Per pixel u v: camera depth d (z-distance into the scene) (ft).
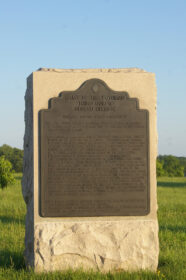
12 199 48.49
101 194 19.19
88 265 18.86
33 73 18.98
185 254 23.02
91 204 19.13
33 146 18.97
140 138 19.40
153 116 19.56
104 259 18.88
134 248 19.10
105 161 19.21
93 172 19.15
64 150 19.01
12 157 253.44
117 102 19.30
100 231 18.99
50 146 18.94
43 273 18.16
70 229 18.89
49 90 19.06
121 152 19.31
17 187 65.36
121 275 17.97
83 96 19.12
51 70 19.49
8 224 31.78
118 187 19.29
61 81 19.11
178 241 26.86
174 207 43.98
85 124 19.12
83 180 19.10
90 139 19.13
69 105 19.04
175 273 18.76
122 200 19.30
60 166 18.99
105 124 19.21
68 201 19.01
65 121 19.01
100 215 19.16
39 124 18.95
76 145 19.07
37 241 18.69
